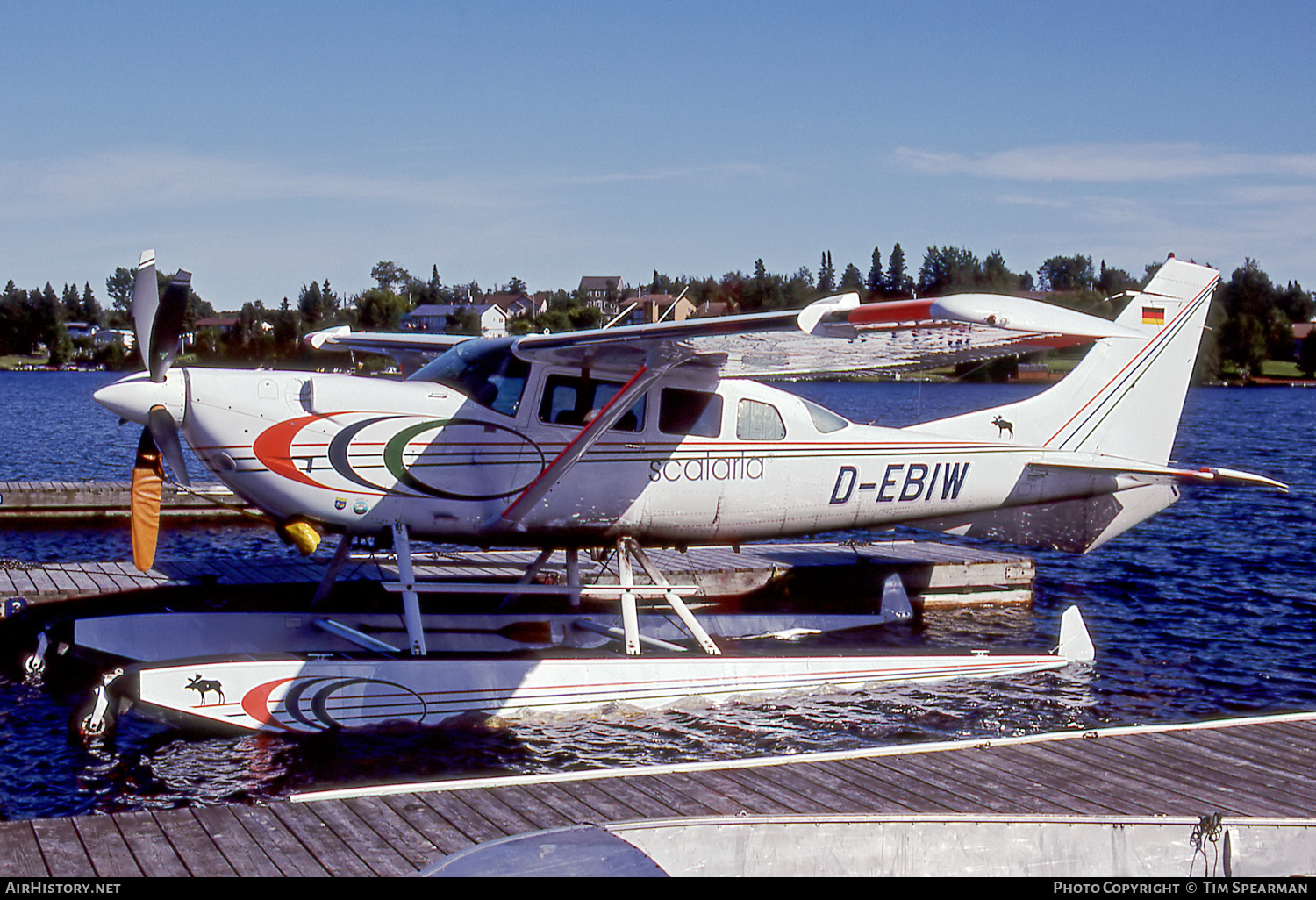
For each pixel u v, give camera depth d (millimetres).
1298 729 6387
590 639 9062
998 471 9742
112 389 7203
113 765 6523
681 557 11984
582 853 3771
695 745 7098
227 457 7363
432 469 7695
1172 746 6051
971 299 5758
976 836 4770
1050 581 12719
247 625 8172
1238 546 14695
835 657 8352
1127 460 10328
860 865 4703
